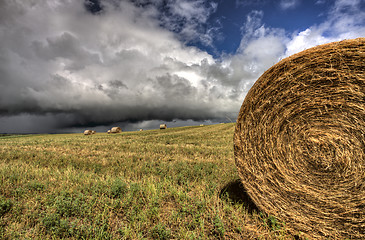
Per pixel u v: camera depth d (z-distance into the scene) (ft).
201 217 12.48
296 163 12.05
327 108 11.34
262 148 13.24
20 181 18.88
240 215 12.70
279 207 12.39
